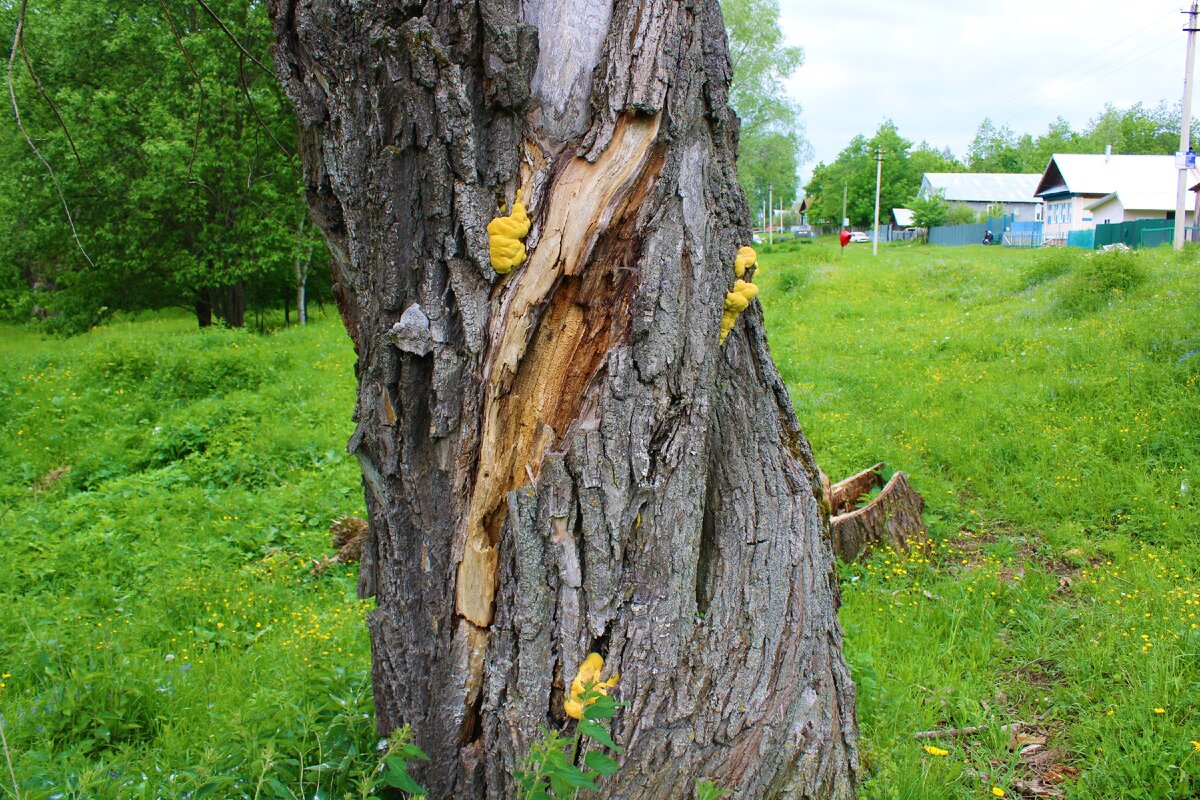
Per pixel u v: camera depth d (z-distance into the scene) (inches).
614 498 81.2
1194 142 2792.8
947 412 330.6
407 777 78.0
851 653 146.9
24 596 215.6
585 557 81.4
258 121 129.3
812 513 102.8
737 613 91.9
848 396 378.6
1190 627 157.1
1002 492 256.1
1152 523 223.9
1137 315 399.9
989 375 375.6
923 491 257.0
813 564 100.5
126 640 177.2
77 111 685.9
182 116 687.7
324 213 89.7
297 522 272.2
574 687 79.2
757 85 1592.0
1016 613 174.1
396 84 78.6
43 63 675.4
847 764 102.0
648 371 82.2
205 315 909.8
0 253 844.6
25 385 478.3
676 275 84.3
